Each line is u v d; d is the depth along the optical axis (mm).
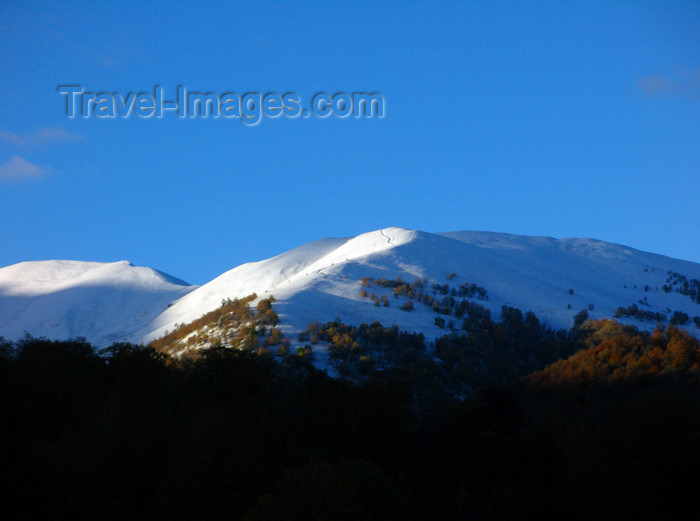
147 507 54125
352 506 48438
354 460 59406
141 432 58062
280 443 59500
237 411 67688
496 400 85438
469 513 60875
